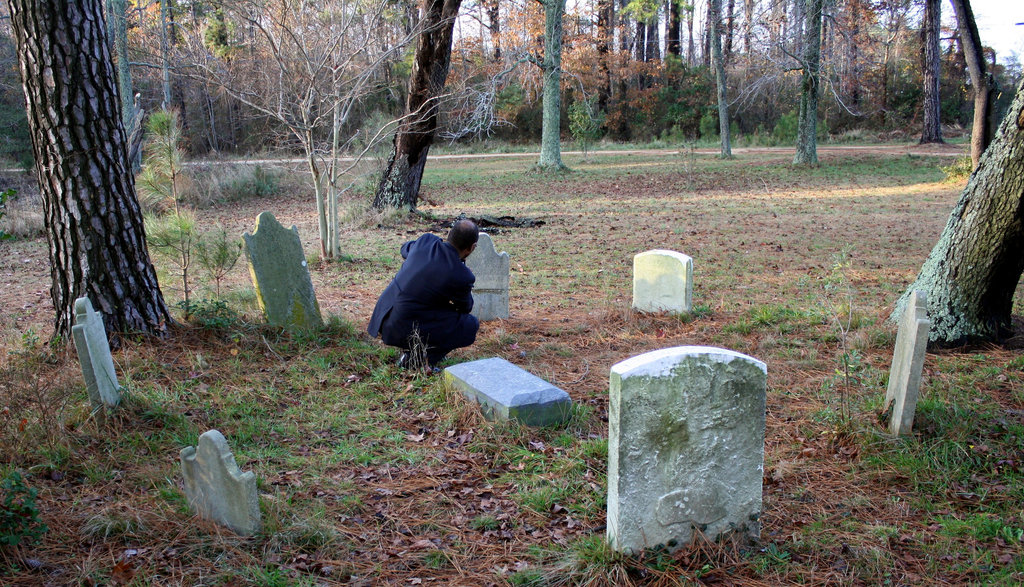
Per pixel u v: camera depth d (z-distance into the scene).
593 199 22.64
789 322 7.96
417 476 4.64
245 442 5.06
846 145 39.78
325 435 5.25
